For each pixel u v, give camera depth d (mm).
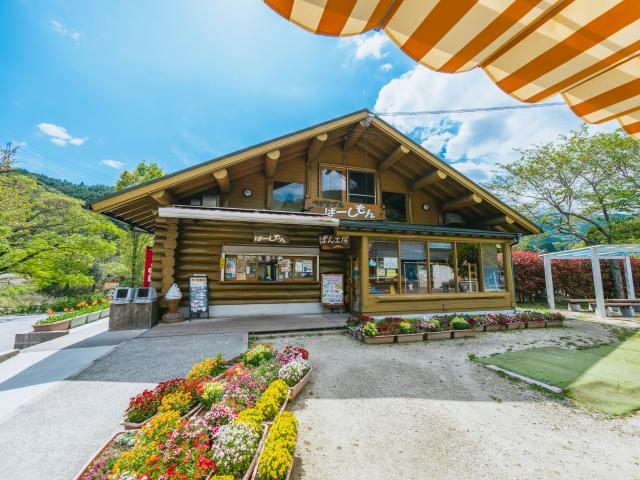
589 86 1872
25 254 13953
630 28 1407
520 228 10320
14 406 3180
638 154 12773
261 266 8266
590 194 14266
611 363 4988
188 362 4426
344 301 8773
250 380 3432
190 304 7352
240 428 2338
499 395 3793
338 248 8406
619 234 13945
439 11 1401
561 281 13914
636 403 3590
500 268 9328
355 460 2525
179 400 2871
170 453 2037
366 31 1564
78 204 15945
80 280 15047
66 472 2199
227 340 5516
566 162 14398
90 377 3885
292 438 2379
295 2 1367
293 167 9250
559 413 3354
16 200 13922
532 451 2670
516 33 1507
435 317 7422
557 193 15242
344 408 3396
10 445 2492
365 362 4906
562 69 1728
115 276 21422
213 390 3080
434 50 1659
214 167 7000
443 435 2900
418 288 8188
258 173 8859
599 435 2936
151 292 6863
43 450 2436
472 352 5582
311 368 4273
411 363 4910
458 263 8750
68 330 7152
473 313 8555
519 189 16391
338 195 9695
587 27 1431
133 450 2053
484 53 1665
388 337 6078
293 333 6535
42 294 19141
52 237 14852
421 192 10883
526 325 7766
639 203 13031
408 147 8992
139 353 4805
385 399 3631
